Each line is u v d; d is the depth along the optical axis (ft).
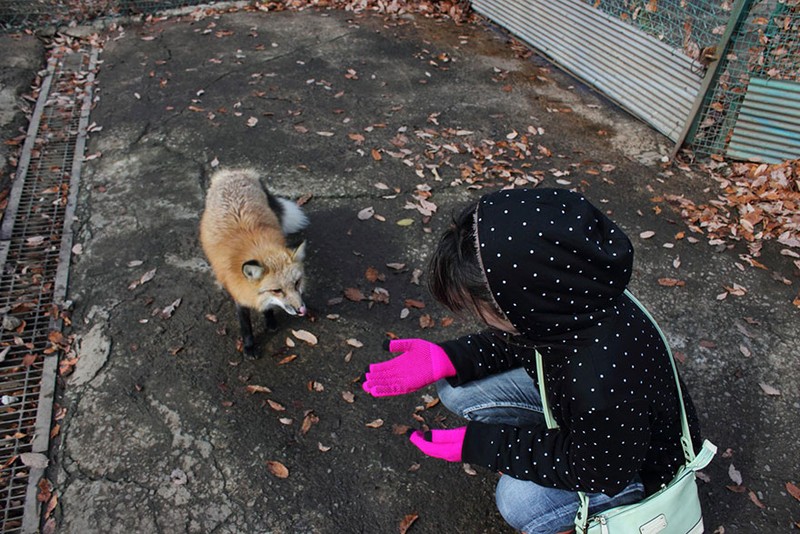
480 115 19.81
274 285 10.81
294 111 19.45
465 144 18.20
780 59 15.62
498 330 5.89
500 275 4.98
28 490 9.23
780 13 15.06
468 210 5.42
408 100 20.43
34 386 10.85
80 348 11.54
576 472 5.85
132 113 19.06
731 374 11.40
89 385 10.85
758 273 13.70
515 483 7.22
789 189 15.93
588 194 16.28
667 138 18.83
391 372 7.63
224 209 11.76
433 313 12.63
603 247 5.01
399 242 14.43
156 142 17.71
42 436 9.94
